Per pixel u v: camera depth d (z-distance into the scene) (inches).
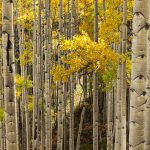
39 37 630.5
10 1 175.8
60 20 537.3
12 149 182.5
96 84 429.7
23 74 783.1
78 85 1117.1
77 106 1011.3
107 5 459.5
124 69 400.2
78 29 727.1
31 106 761.6
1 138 627.8
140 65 138.9
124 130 418.3
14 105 181.5
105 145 801.6
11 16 177.5
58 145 590.6
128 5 426.3
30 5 780.6
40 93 687.1
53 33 756.6
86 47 398.0
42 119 670.5
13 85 180.5
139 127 140.7
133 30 139.9
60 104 577.3
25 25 772.6
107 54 391.5
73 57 417.4
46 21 565.0
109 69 442.0
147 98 135.0
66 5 717.3
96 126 446.0
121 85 418.6
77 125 933.8
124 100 412.8
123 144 422.0
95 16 415.5
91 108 940.6
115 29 422.0
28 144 729.6
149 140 134.6
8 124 181.5
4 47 178.1
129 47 558.6
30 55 738.8
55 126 942.4
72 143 637.3
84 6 621.3
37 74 689.0
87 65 416.2
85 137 866.8
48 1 561.3
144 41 138.3
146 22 137.4
